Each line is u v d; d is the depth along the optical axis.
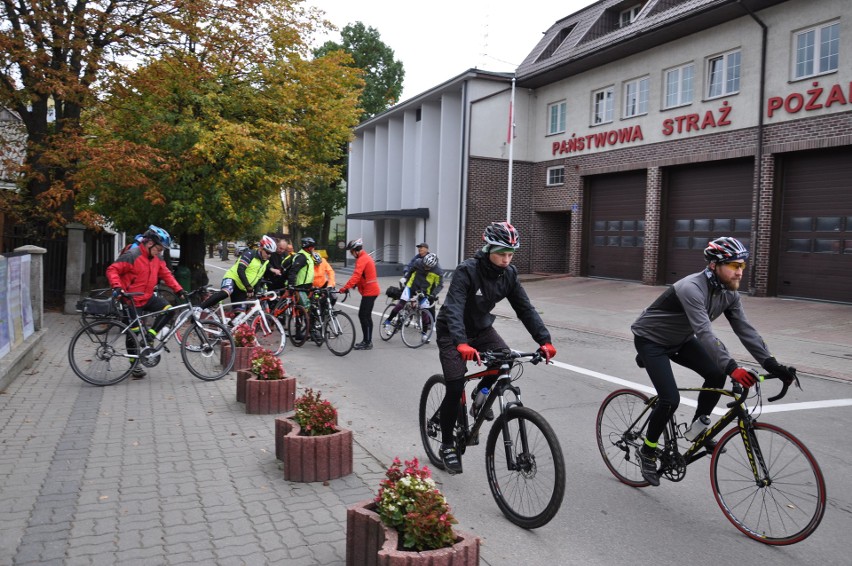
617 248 23.22
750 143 17.78
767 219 17.23
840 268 15.78
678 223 20.59
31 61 13.05
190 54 15.62
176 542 3.55
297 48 18.94
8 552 3.39
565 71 24.30
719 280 4.01
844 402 7.32
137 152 13.94
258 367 6.51
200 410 6.50
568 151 24.97
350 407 6.99
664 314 4.32
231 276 9.66
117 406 6.58
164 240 7.76
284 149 17.86
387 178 35.78
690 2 18.92
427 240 30.81
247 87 18.05
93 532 3.66
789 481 3.72
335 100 20.64
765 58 17.31
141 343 7.71
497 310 16.77
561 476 3.66
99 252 22.17
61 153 13.47
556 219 27.23
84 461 4.88
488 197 26.56
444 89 27.77
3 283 7.59
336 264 40.56
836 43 15.77
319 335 10.76
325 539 3.63
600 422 5.07
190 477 4.58
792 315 14.27
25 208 14.27
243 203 18.41
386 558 2.84
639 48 21.22
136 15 14.49
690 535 3.92
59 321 12.94
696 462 5.30
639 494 4.59
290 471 4.52
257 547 3.52
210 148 16.14
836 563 3.58
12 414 6.16
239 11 15.38
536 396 7.55
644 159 21.42
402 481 3.10
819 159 16.28
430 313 11.22
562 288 22.02
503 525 4.01
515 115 26.80
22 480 4.45
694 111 19.64
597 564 3.53
